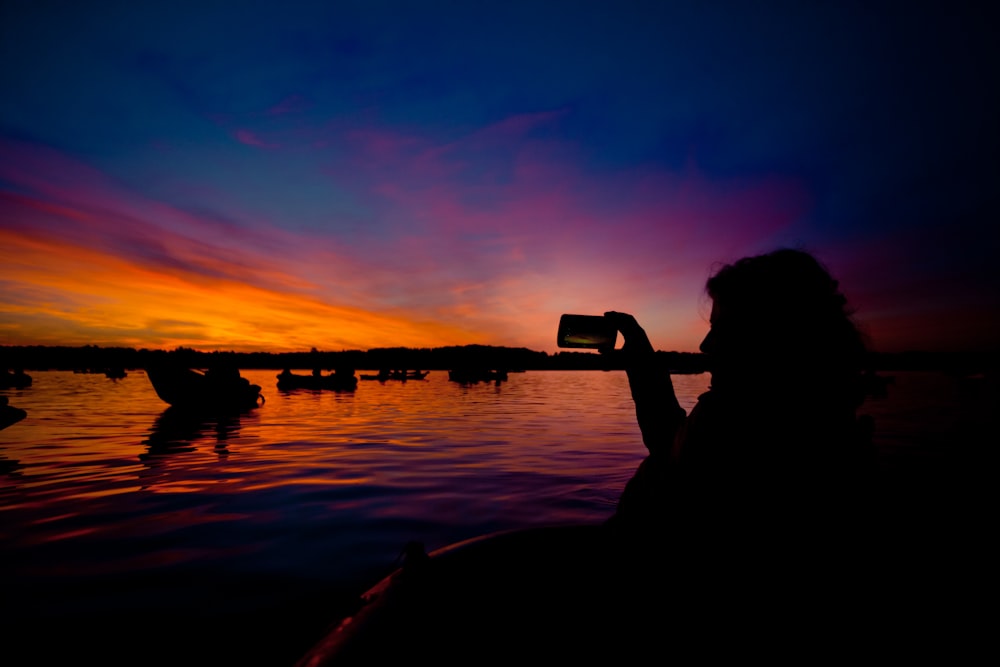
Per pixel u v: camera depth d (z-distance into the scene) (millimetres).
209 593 3109
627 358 1523
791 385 1011
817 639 973
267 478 6227
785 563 988
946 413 14133
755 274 1099
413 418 13516
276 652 2473
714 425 1055
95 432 10234
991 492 5246
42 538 4082
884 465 6742
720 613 1020
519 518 4695
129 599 3023
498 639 1349
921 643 1035
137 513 4762
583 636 1269
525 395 25047
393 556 3748
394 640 1365
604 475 6496
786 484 990
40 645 2535
